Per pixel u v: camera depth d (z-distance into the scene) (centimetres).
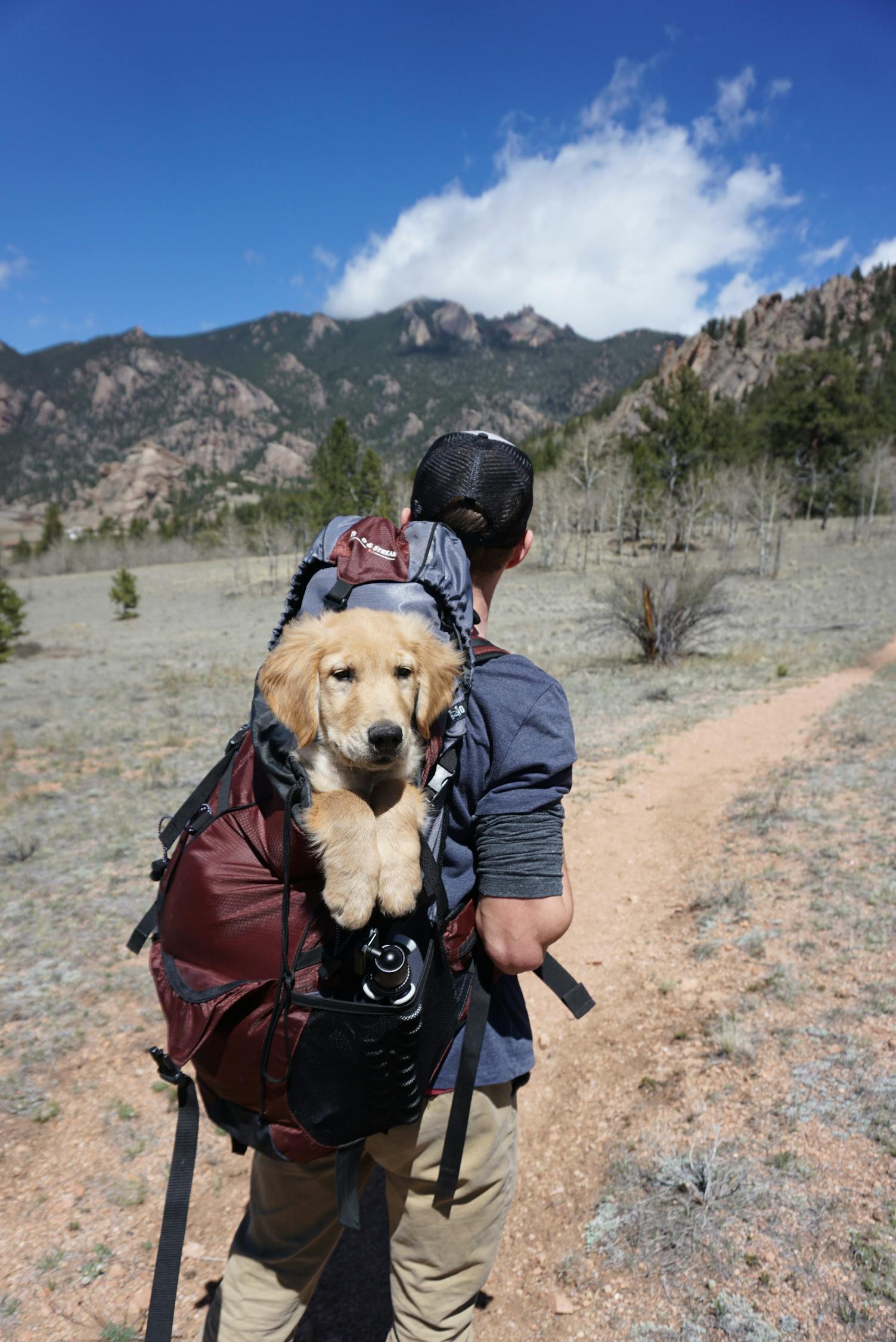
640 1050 505
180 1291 345
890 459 7581
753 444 8644
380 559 198
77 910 776
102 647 4334
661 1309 318
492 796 178
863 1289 310
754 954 596
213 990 165
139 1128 459
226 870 169
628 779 1187
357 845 162
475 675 183
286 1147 173
